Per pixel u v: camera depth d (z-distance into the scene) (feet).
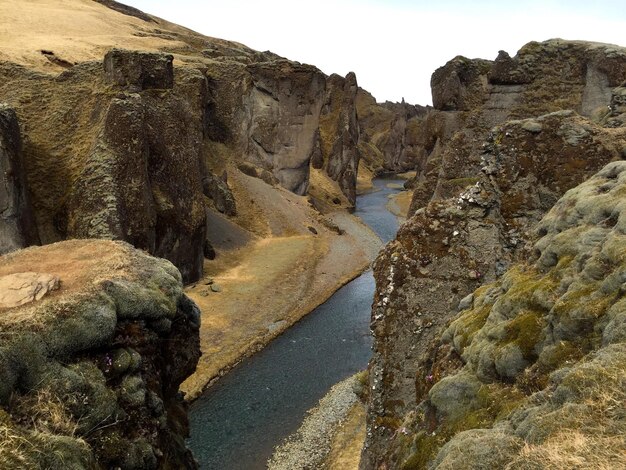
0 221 128.16
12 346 42.68
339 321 162.40
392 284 66.44
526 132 71.26
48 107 173.37
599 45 183.93
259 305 165.48
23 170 139.54
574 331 34.68
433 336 63.62
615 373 25.99
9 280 51.57
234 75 305.53
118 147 152.35
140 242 149.38
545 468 22.48
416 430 47.55
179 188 175.11
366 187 472.03
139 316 54.54
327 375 125.49
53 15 342.44
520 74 194.29
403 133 585.22
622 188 44.93
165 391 60.44
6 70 185.57
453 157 181.88
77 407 44.01
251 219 254.47
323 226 282.56
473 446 29.35
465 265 65.10
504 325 42.06
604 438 22.59
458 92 208.95
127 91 169.17
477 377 41.63
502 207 68.90
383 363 64.49
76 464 38.17
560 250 44.45
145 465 47.19
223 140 303.68
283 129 318.04
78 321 47.47
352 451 88.94
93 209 143.43
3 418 37.24
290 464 89.61
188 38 448.65
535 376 36.01
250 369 127.85
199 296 165.78
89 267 59.11
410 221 69.31
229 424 102.99
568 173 67.82
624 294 32.83
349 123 396.78
